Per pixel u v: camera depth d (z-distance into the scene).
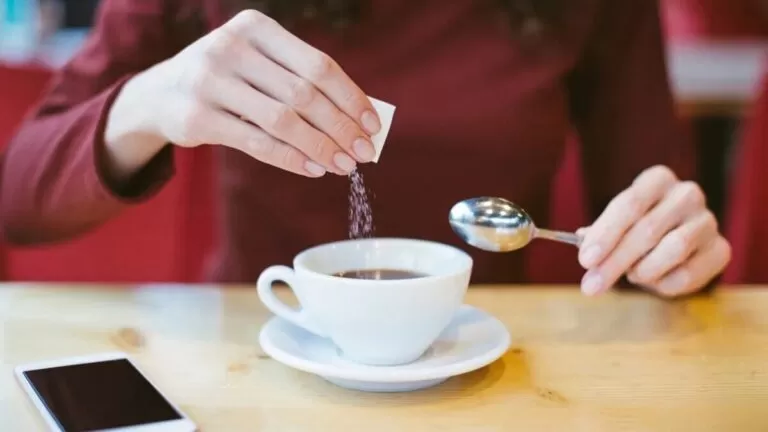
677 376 0.94
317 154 0.93
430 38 1.27
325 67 0.92
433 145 1.27
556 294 1.13
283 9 1.25
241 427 0.85
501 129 1.28
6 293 1.10
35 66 1.47
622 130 1.36
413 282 0.89
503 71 1.28
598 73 1.37
